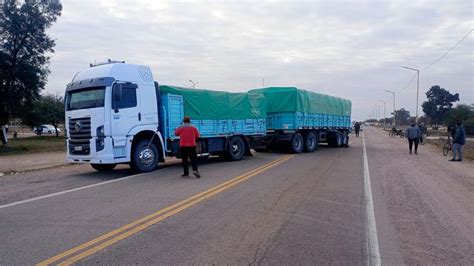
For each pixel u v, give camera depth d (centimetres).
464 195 866
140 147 1206
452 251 487
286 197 809
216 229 567
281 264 434
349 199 801
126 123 1162
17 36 3366
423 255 471
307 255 464
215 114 1505
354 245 505
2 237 530
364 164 1489
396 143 3197
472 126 5759
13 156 2462
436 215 675
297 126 1998
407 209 718
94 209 691
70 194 844
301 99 2058
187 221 609
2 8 3275
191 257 453
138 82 1209
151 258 448
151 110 1245
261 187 927
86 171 1290
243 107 1692
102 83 1120
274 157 1792
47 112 5666
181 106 1348
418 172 1266
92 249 478
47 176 1171
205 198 788
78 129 1159
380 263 443
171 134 1302
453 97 9625
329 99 2536
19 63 3394
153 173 1190
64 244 497
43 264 430
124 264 430
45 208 704
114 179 1069
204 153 1463
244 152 1728
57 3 3531
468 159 1752
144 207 704
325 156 1859
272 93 2045
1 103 3291
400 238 539
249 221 613
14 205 734
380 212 691
